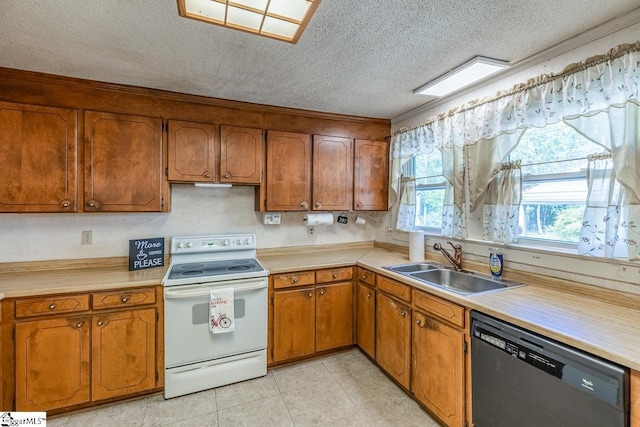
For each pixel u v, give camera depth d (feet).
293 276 8.23
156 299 6.81
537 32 5.16
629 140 4.65
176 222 8.74
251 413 6.47
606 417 3.53
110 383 6.49
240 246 8.99
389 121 10.50
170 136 7.68
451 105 8.14
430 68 6.48
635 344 3.69
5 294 5.71
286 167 8.98
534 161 6.34
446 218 8.09
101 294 6.37
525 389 4.38
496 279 6.69
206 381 7.20
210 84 7.30
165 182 7.68
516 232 6.53
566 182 5.84
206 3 4.37
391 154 10.30
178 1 4.32
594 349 3.66
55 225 7.58
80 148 6.93
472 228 7.54
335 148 9.64
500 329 4.74
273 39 5.33
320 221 9.82
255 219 9.69
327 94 8.02
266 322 7.86
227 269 7.91
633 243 4.65
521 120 6.10
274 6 4.43
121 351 6.55
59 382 6.13
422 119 9.19
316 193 9.37
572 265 5.64
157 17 4.70
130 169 7.31
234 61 6.15
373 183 10.27
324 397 7.01
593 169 5.23
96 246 7.96
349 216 11.16
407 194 9.80
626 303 4.92
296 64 6.28
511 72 6.56
